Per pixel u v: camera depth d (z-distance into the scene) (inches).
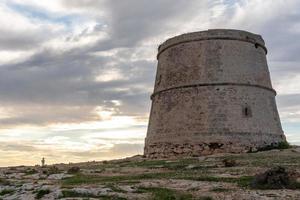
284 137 1574.8
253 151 1375.5
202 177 805.9
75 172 1079.0
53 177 972.6
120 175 956.0
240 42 1534.2
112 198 585.6
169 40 1627.7
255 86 1505.9
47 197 606.5
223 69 1477.6
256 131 1430.9
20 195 639.1
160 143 1502.2
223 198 584.1
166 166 1093.8
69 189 642.8
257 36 1604.3
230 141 1375.5
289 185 675.4
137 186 699.4
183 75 1524.4
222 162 1071.6
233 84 1460.4
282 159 1069.8
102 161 1656.0
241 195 604.7
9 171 1214.3
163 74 1625.2
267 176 690.8
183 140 1429.6
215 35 1515.7
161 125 1537.9
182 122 1461.6
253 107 1466.5
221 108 1422.2
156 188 676.7
